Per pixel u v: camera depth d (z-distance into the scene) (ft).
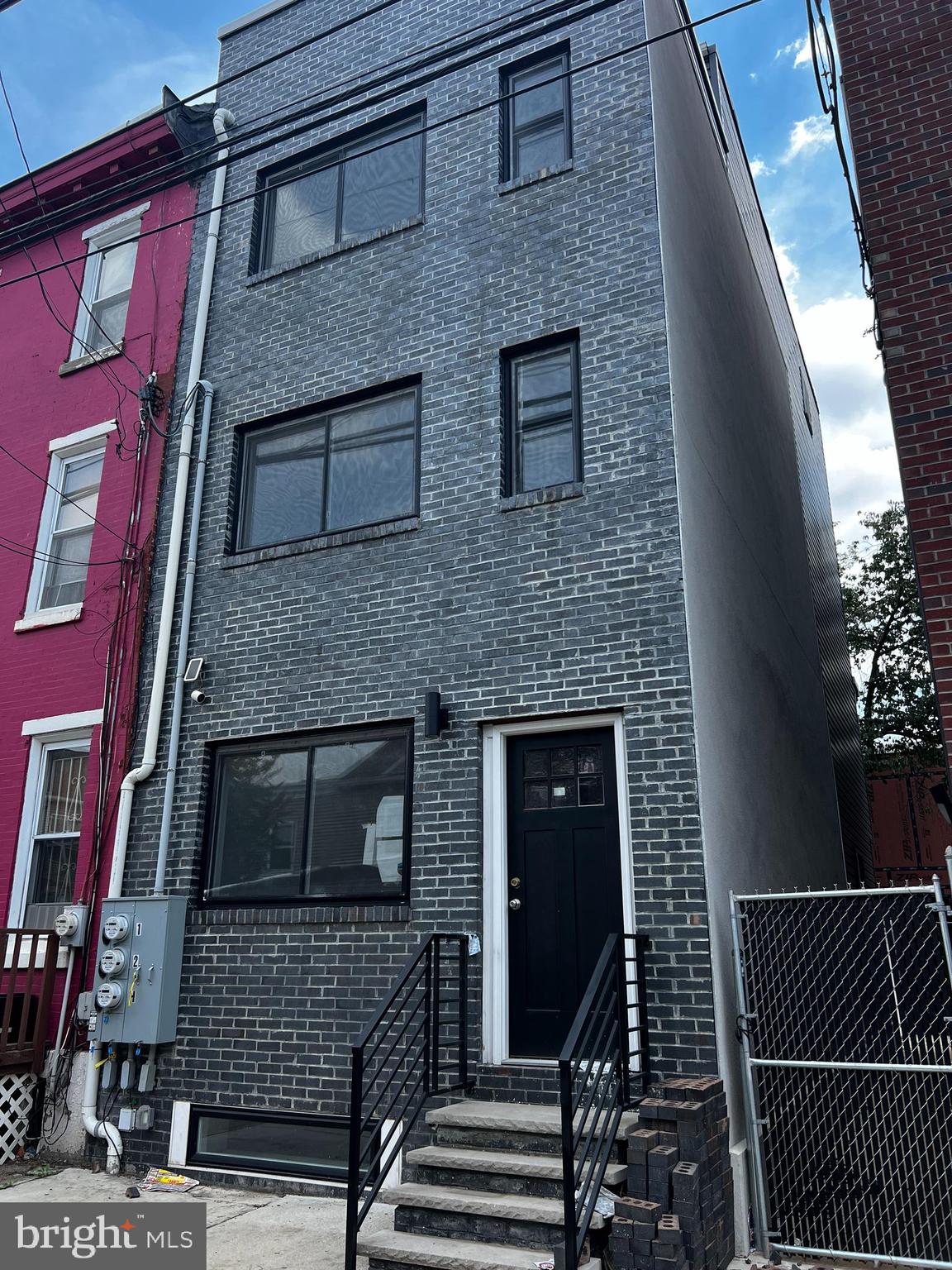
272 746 26.76
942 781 66.23
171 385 32.60
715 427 28.63
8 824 31.09
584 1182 16.11
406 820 23.84
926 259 20.30
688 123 31.40
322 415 29.45
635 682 21.49
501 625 23.57
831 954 18.56
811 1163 17.98
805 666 42.65
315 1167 22.43
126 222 37.01
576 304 25.11
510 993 21.53
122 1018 24.98
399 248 28.94
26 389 37.06
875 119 21.70
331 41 33.19
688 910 19.54
